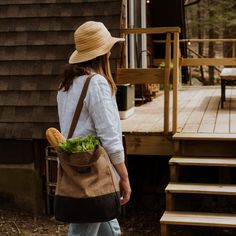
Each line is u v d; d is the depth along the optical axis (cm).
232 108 791
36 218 602
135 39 904
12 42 634
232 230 550
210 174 668
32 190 614
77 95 332
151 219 600
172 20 1106
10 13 648
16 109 604
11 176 618
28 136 588
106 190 319
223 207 598
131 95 736
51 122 587
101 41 340
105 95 326
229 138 559
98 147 320
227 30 2497
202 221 488
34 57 621
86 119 331
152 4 1096
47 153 606
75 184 319
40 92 605
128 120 689
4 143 611
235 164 537
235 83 859
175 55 577
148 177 682
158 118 706
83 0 632
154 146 593
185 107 811
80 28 343
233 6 2420
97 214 317
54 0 642
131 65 872
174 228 559
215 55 2645
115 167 329
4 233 555
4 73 622
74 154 317
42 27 632
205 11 2498
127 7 866
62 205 322
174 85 580
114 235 359
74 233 333
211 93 1019
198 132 592
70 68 340
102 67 344
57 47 619
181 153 577
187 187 527
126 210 630
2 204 626
